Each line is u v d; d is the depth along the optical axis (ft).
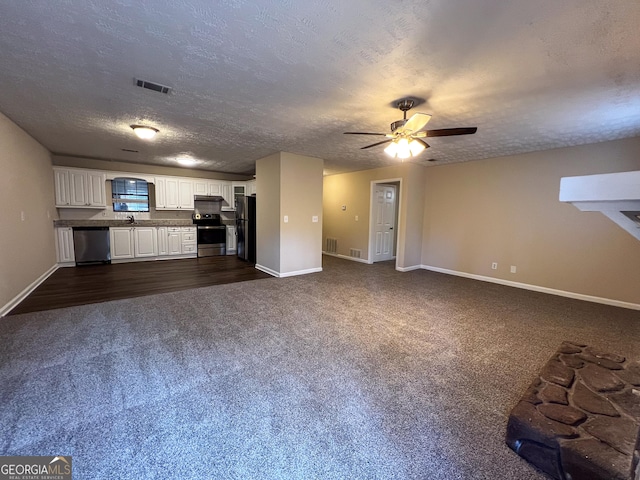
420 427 5.27
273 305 11.73
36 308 10.82
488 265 16.35
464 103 8.58
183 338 8.57
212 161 19.56
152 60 6.59
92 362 7.13
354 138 12.75
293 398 5.98
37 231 13.96
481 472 4.40
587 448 4.24
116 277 15.90
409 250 18.97
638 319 10.68
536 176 14.34
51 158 17.08
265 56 6.33
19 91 8.31
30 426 5.01
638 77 6.82
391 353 7.98
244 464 4.42
